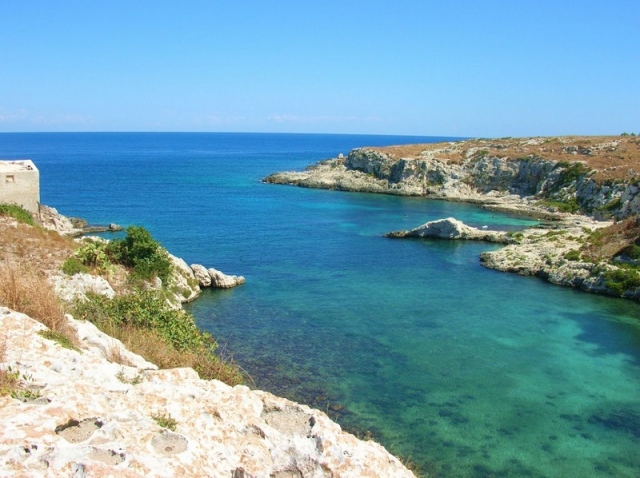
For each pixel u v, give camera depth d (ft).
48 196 374.02
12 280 43.68
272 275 185.37
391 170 452.76
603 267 175.83
